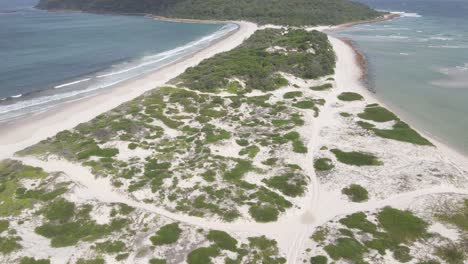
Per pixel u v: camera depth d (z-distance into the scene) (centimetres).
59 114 6875
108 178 4444
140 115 6244
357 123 6059
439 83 8550
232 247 3322
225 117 6234
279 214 3819
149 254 3219
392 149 5138
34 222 3681
